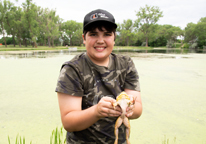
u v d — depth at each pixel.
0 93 4.82
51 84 5.76
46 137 2.76
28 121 3.28
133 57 16.58
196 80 6.32
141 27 63.59
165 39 70.69
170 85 5.66
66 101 1.39
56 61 11.98
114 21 1.52
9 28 48.38
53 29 47.84
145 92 4.93
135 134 2.88
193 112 3.65
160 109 3.81
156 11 60.38
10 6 47.19
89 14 1.47
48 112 3.68
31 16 41.53
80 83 1.44
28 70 8.23
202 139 2.72
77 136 1.52
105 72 1.53
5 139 2.68
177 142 2.64
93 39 1.43
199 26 53.47
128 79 1.68
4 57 15.48
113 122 1.53
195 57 16.69
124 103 1.21
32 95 4.70
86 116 1.25
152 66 9.78
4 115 3.52
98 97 1.49
